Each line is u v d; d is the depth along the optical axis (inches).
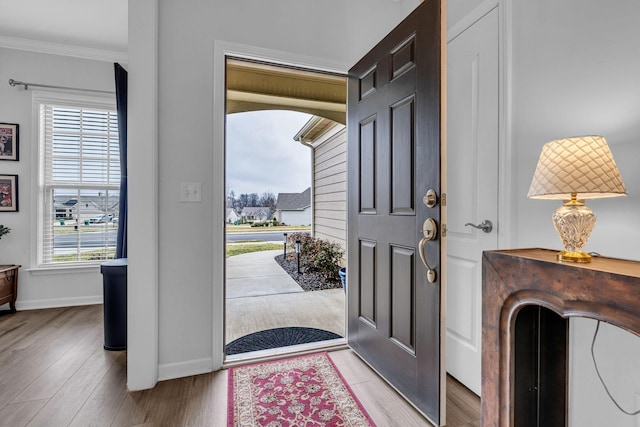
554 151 39.9
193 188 74.8
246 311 127.1
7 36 116.4
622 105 43.5
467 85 70.6
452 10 75.1
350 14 88.9
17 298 121.0
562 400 45.1
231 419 58.3
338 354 85.4
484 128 66.1
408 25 63.1
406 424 57.3
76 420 57.8
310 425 56.8
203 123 75.5
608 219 45.3
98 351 87.2
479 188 67.4
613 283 31.1
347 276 90.0
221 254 77.3
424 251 58.1
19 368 77.5
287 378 72.6
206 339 75.9
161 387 69.0
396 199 67.3
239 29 78.3
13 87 120.5
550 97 53.2
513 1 59.3
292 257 254.1
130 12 67.7
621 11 43.5
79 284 128.7
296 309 130.0
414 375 61.2
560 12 51.4
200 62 75.2
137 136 68.2
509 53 60.2
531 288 39.3
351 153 87.1
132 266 68.1
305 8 84.4
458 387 70.9
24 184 122.1
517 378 43.9
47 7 100.1
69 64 126.5
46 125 126.5
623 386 43.2
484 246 66.1
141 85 68.2
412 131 62.2
